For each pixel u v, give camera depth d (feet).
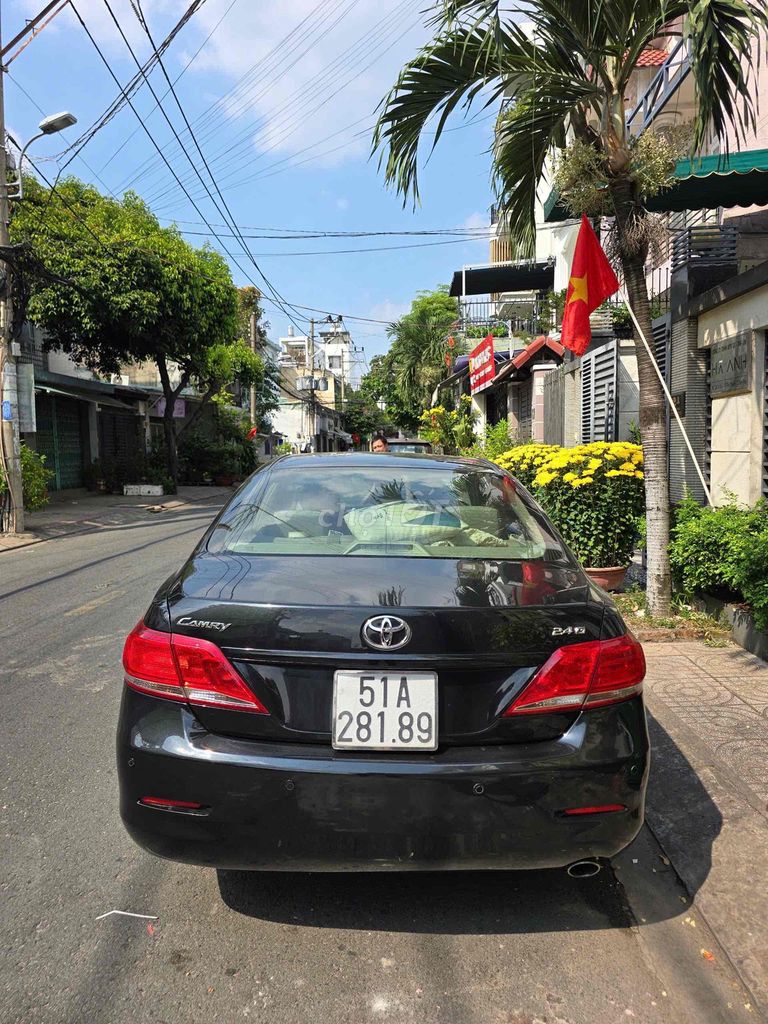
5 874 8.30
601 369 31.35
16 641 17.61
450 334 85.20
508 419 57.47
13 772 10.77
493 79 16.85
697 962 7.00
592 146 16.92
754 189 19.98
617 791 6.66
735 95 15.01
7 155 36.73
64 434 64.80
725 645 15.80
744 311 19.17
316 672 6.59
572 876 7.67
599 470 19.61
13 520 37.04
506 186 18.65
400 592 6.99
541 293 67.31
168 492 67.87
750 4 13.34
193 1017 6.30
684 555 17.07
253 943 7.23
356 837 6.39
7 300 36.47
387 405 148.05
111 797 10.05
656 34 15.57
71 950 7.10
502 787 6.41
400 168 18.21
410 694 6.52
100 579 25.43
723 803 9.50
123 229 53.72
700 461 22.44
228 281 61.93
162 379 67.46
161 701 6.81
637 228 17.02
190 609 6.91
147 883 8.18
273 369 126.72
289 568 7.66
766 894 7.82
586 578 8.11
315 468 10.56
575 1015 6.37
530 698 6.61
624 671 6.92
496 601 6.92
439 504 9.53
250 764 6.42
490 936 7.39
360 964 6.97
